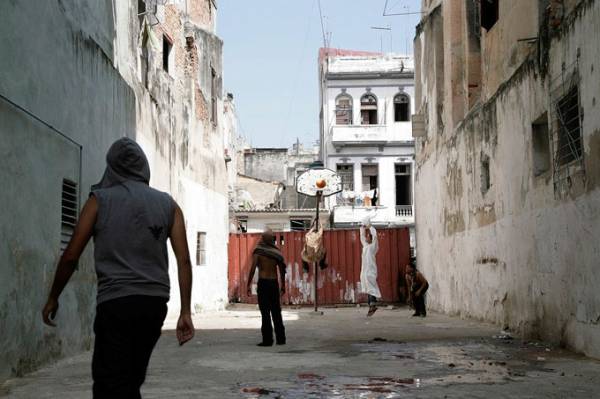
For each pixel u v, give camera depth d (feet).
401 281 80.02
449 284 60.29
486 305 47.39
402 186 155.33
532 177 36.32
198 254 70.95
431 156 68.44
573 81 29.73
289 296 82.43
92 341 33.78
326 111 157.38
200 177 70.49
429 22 68.39
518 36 39.04
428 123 70.13
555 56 32.19
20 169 24.45
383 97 155.74
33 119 25.80
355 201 151.23
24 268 24.71
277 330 34.24
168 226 12.85
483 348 31.86
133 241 12.29
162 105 56.44
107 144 37.42
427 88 70.13
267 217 134.51
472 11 54.24
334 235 82.58
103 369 11.73
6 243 23.06
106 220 12.35
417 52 76.13
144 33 51.26
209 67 75.56
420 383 21.65
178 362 27.45
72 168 30.78
